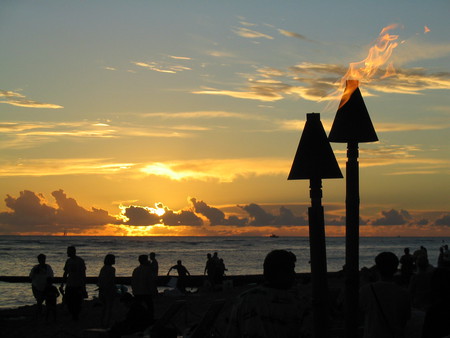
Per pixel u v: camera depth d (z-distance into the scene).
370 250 153.25
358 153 6.01
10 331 14.64
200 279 40.56
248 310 3.97
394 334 5.58
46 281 16.64
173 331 10.98
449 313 5.07
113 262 15.40
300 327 3.99
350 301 5.77
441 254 21.39
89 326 15.48
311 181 5.37
